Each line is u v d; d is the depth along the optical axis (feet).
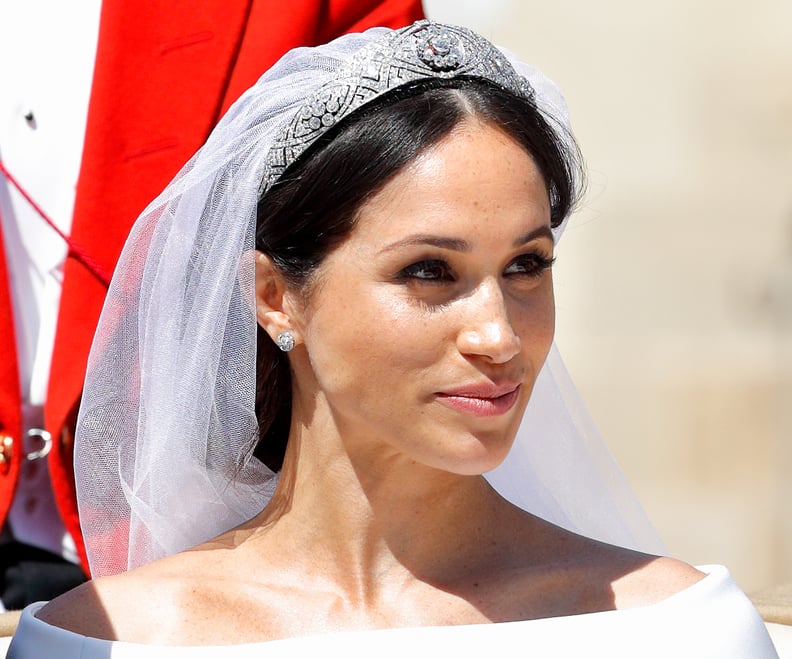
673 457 104.47
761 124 111.14
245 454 32.30
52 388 37.91
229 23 38.47
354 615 29.81
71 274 38.14
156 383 32.07
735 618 28.94
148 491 32.53
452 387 28.32
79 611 29.91
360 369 28.86
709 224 110.01
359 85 28.99
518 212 28.40
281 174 29.68
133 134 38.34
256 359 31.71
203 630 29.50
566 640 27.78
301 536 30.60
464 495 30.32
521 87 30.30
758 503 99.55
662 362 107.76
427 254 28.32
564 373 34.32
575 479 34.50
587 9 111.65
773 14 109.81
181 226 31.60
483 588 29.96
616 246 110.73
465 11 107.96
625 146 111.96
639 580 29.63
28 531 39.91
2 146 39.60
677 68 111.75
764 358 105.70
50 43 39.70
